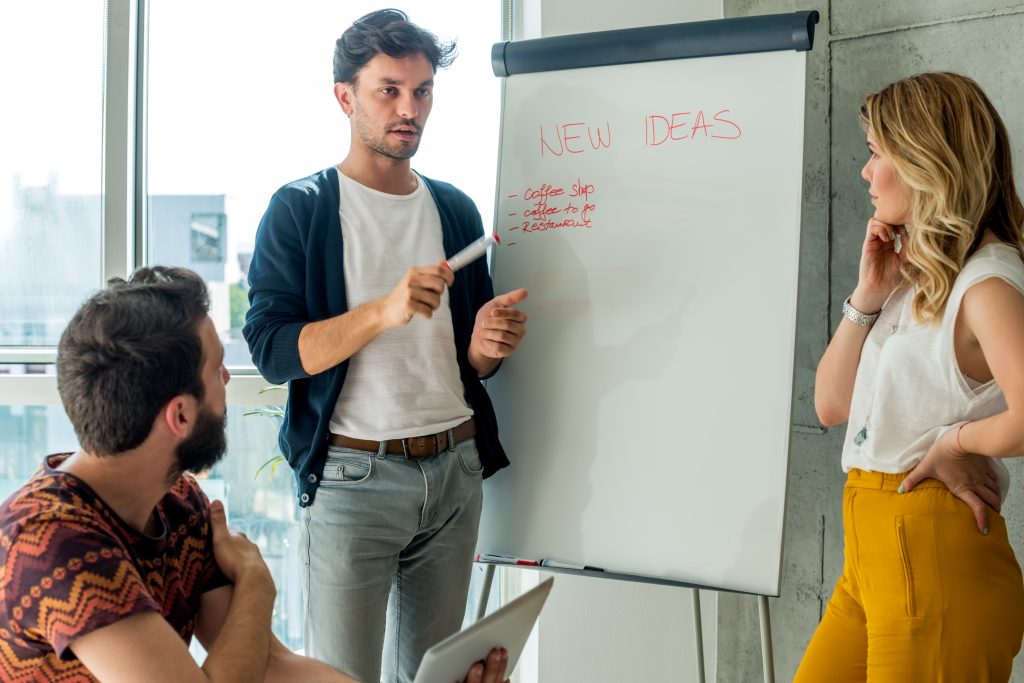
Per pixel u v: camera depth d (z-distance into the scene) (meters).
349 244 1.92
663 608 2.56
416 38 1.90
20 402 2.32
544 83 2.10
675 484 1.94
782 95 1.91
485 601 2.13
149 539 1.15
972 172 1.54
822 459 2.42
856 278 2.35
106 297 1.11
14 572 1.01
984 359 1.52
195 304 1.15
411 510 1.87
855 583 1.68
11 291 2.38
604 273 2.02
